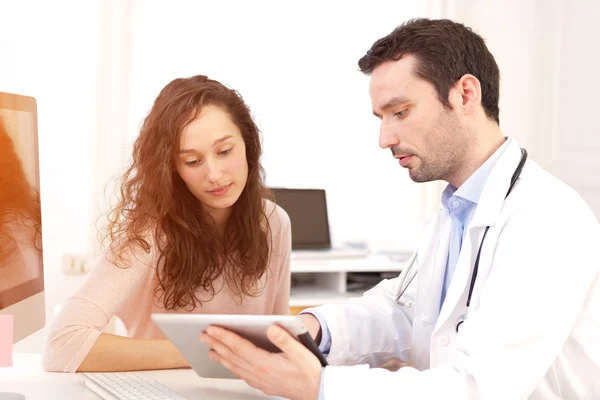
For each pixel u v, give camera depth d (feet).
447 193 4.60
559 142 10.30
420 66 3.90
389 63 3.98
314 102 11.32
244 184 4.86
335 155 11.41
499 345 3.32
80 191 10.76
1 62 10.49
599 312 3.75
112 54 10.62
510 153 4.05
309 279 10.20
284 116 11.25
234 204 5.06
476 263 3.93
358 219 11.52
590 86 9.71
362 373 3.26
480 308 3.55
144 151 4.73
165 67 10.84
